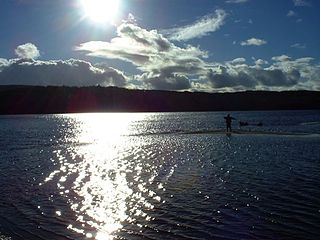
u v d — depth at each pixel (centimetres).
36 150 4988
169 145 5300
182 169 3183
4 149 5125
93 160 3891
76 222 1778
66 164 3628
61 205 2072
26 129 10100
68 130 9775
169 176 2864
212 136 6575
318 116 16112
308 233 1578
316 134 6588
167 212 1900
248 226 1673
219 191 2328
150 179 2758
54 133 8588
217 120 14438
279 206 1970
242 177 2772
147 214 1877
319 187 2389
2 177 2947
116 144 5725
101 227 1705
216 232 1608
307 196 2167
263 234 1573
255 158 3756
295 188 2372
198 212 1891
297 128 8431
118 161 3781
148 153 4400
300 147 4612
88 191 2398
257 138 5956
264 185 2475
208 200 2116
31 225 1745
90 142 6197
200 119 15762
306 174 2831
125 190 2408
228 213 1864
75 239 1570
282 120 12656
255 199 2120
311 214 1827
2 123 13675
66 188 2500
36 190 2452
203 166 3325
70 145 5681
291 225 1677
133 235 1600
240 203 2041
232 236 1559
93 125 12319
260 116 17088
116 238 1572
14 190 2458
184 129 9194
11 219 1836
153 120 15862
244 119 13975
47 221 1800
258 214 1841
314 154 3944
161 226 1698
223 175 2866
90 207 2023
